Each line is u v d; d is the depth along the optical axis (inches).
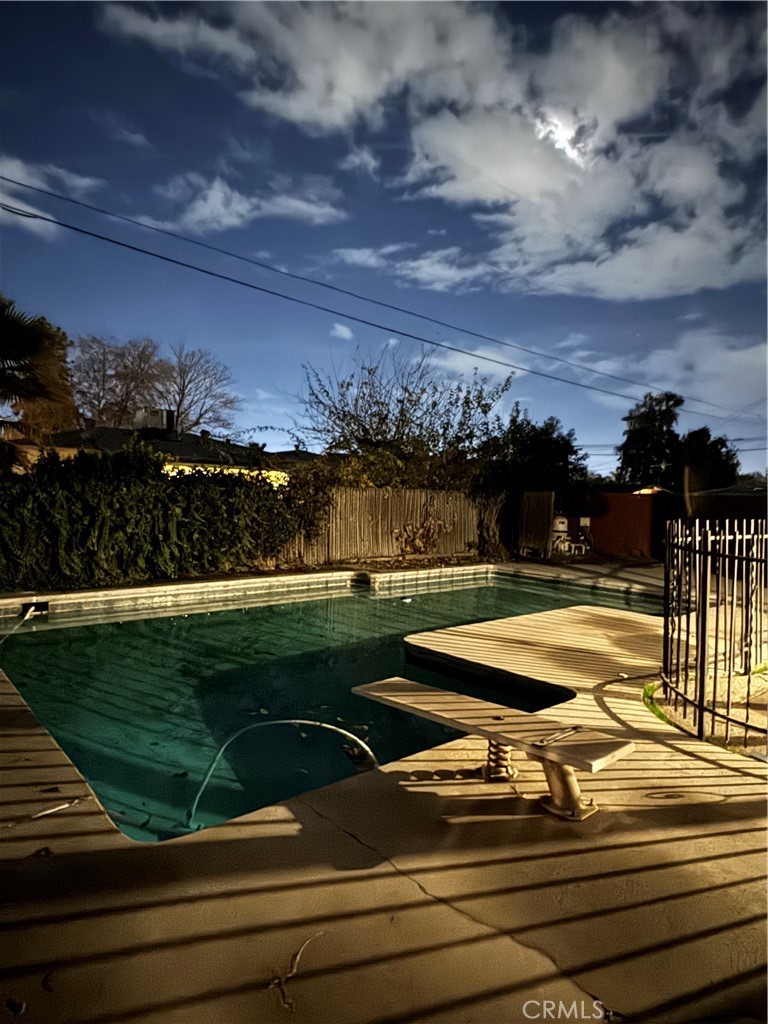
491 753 146.3
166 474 495.5
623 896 103.2
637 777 150.9
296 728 222.4
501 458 816.9
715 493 800.9
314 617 418.6
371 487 650.8
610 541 842.2
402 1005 79.4
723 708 210.8
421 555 679.1
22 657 298.8
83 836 118.8
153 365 1609.3
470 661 264.2
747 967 87.7
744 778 151.6
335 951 88.5
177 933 91.3
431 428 758.5
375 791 139.9
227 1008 78.1
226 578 486.9
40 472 434.6
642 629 339.9
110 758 194.2
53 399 443.8
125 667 289.9
